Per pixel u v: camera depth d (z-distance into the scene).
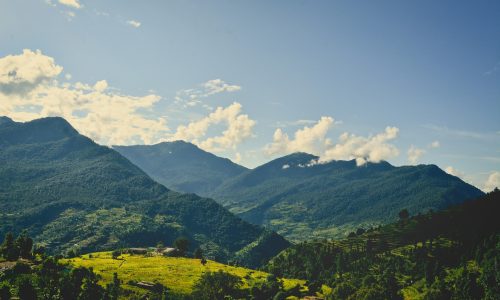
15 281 169.25
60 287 171.12
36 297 157.88
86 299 174.50
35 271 187.25
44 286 169.38
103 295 188.25
